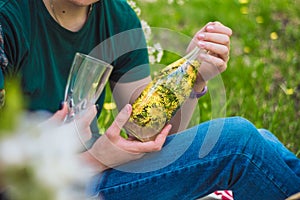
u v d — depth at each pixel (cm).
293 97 333
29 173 59
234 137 160
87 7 163
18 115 59
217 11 443
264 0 461
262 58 381
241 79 338
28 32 154
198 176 160
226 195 198
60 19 158
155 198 159
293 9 455
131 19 179
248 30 420
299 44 402
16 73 154
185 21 432
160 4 448
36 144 61
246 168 161
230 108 307
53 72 160
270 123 290
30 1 155
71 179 62
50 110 162
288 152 183
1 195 89
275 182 164
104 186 155
